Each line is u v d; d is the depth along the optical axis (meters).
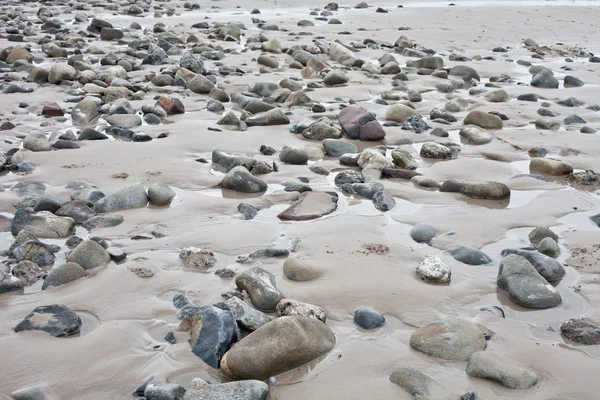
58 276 3.09
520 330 2.76
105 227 3.78
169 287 3.08
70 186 4.39
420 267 3.23
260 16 14.22
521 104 7.21
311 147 5.42
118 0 16.41
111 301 2.95
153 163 4.95
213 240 3.61
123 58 8.95
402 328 2.79
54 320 2.71
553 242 3.51
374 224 3.88
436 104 7.17
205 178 4.67
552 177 4.89
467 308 2.95
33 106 6.64
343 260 3.38
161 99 6.50
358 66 9.17
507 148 5.62
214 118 6.35
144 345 2.61
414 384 2.34
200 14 14.44
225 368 2.39
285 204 4.20
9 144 5.40
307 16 14.36
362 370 2.47
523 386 2.37
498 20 13.95
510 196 4.43
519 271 3.11
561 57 10.48
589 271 3.32
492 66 9.51
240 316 2.69
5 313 2.83
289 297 3.00
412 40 11.57
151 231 3.71
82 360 2.51
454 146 5.60
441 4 16.62
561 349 2.61
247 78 8.12
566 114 6.85
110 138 5.64
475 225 3.89
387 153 5.38
